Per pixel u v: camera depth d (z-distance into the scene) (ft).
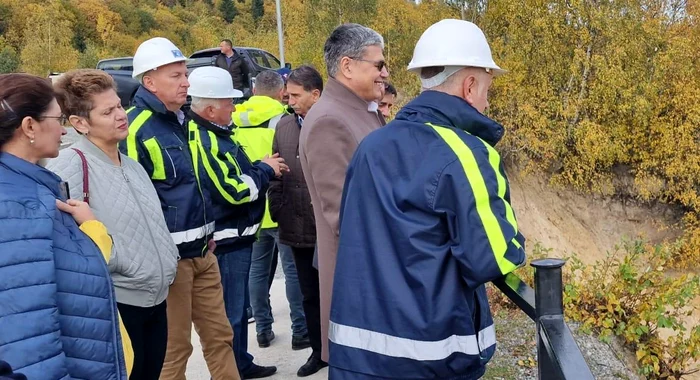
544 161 78.84
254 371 13.55
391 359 5.87
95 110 8.38
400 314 5.82
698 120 73.46
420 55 6.56
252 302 15.28
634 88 76.18
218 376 11.16
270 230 14.67
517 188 79.20
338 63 9.29
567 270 20.11
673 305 16.62
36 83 6.33
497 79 82.12
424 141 6.01
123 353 6.77
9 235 5.49
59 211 6.42
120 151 9.74
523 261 5.66
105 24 239.50
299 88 12.71
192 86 11.37
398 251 5.92
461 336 5.89
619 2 78.89
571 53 81.46
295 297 14.96
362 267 6.16
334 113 9.08
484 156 5.85
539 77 81.66
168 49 10.17
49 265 5.65
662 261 17.70
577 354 5.15
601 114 77.77
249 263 12.52
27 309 5.38
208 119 11.52
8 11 231.50
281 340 15.83
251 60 50.75
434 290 5.75
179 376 10.71
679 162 73.00
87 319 6.23
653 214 75.56
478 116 6.33
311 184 9.59
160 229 9.02
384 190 6.05
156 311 9.22
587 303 17.31
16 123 6.14
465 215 5.62
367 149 6.36
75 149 8.44
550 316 5.67
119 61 51.75
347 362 6.10
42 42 170.81
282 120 13.19
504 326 16.39
